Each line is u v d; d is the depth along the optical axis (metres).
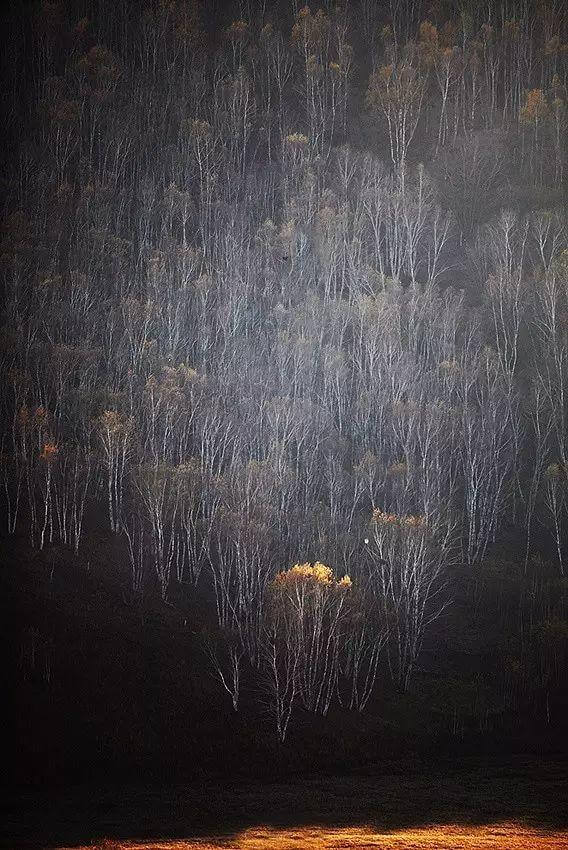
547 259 115.19
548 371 95.50
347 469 92.12
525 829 48.09
